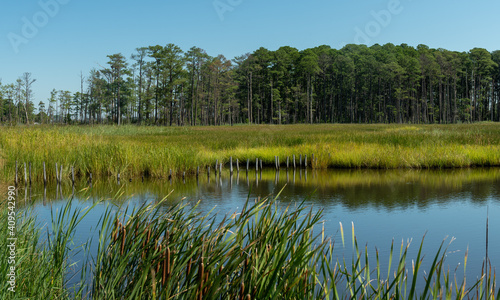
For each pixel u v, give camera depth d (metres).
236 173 18.39
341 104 97.19
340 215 9.52
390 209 10.26
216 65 82.44
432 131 32.59
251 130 46.34
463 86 100.00
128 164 16.53
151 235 3.60
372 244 7.23
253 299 2.76
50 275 3.60
